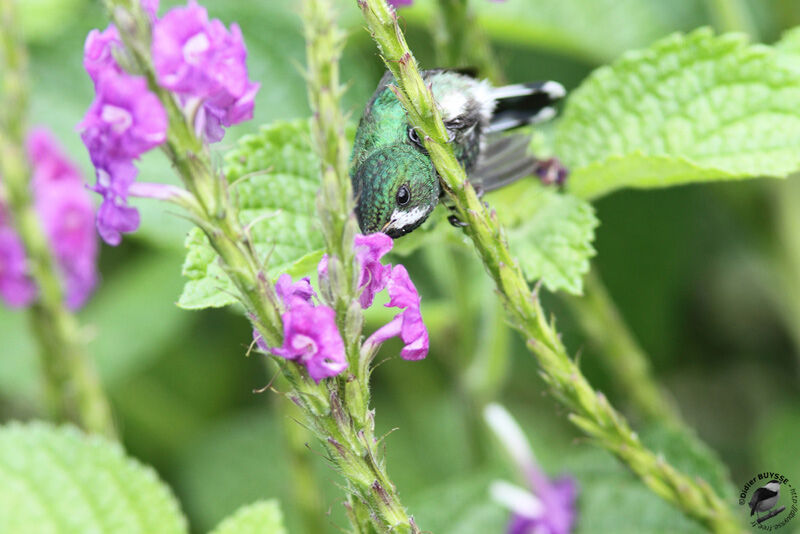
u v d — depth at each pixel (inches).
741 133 69.2
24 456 69.2
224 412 109.4
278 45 80.4
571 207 69.2
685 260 108.8
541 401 105.3
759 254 96.8
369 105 67.8
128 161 64.9
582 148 70.0
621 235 106.3
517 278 67.3
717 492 70.4
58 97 86.7
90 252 86.5
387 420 105.2
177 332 106.6
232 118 65.4
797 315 92.3
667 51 69.7
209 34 65.1
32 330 71.2
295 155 68.8
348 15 83.7
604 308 72.3
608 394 102.5
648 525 71.2
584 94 70.0
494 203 69.4
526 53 106.8
